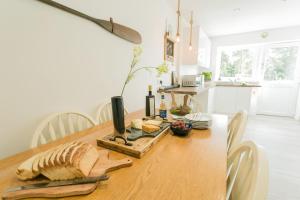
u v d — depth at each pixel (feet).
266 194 1.37
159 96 8.83
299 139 9.12
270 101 14.47
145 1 7.04
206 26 12.72
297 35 12.69
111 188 1.68
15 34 3.03
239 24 12.27
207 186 1.71
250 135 9.68
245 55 15.03
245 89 13.87
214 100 15.14
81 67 4.36
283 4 8.93
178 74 11.26
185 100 6.32
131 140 2.66
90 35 4.53
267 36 13.60
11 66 3.03
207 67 14.61
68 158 1.74
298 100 13.16
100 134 3.17
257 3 8.85
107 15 5.03
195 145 2.75
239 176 2.20
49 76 3.65
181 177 1.87
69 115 3.91
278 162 6.75
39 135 3.03
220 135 3.22
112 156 2.35
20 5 3.05
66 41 3.92
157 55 8.48
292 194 4.97
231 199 2.19
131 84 6.51
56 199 1.53
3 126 3.03
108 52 5.22
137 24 6.57
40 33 3.40
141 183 1.76
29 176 1.73
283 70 13.88
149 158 2.30
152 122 3.49
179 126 3.19
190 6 9.32
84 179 1.69
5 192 1.54
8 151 3.14
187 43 11.03
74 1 4.00
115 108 2.62
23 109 3.28
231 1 8.66
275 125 11.60
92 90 4.77
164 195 1.59
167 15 9.25
